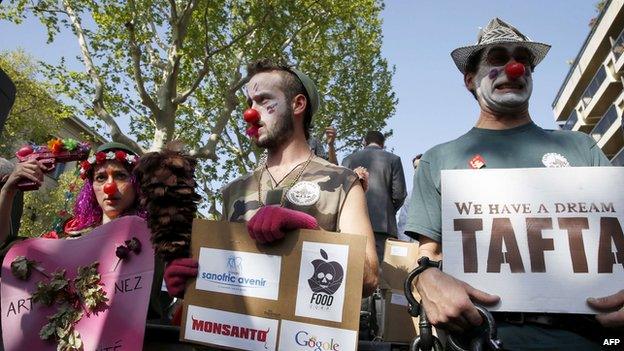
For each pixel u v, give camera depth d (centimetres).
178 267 178
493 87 208
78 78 1330
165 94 1230
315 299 162
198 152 1227
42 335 204
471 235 175
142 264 207
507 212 175
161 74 1428
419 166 216
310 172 207
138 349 194
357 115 2023
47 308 211
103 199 262
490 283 167
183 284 179
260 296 168
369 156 531
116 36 1300
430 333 166
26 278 218
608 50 3316
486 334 158
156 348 216
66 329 202
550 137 203
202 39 1274
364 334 354
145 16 1284
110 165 262
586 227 169
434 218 200
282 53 1344
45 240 224
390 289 356
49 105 2091
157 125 1217
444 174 185
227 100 1306
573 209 172
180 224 186
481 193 180
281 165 214
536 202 175
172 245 183
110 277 208
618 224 167
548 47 212
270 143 215
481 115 219
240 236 177
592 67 3509
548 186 176
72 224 287
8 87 274
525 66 211
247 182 221
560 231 170
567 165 192
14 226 294
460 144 210
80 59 1316
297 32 1335
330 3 1291
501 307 164
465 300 157
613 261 163
